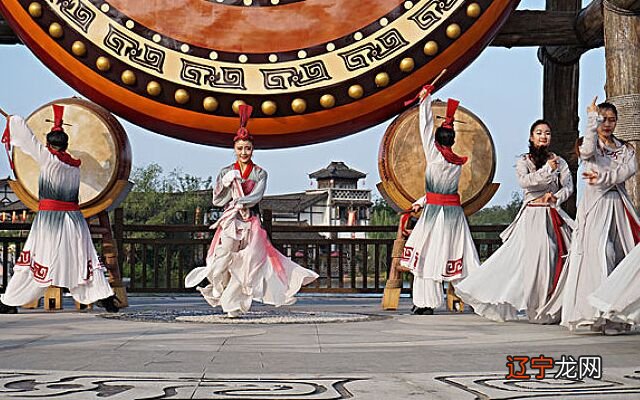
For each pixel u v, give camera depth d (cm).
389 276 1042
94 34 985
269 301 860
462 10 996
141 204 4822
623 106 984
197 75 988
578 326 713
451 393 377
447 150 947
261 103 989
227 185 859
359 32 999
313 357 515
